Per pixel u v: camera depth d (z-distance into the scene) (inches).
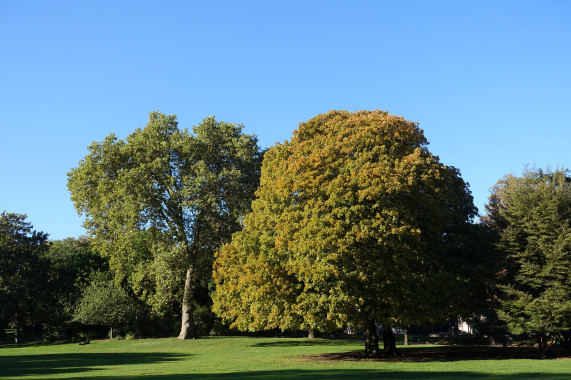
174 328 2165.4
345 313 948.0
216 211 1578.5
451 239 1188.5
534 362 885.8
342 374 702.5
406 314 984.9
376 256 977.5
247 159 1637.6
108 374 765.9
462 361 940.6
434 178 1076.5
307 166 1046.4
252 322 1161.4
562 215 1123.9
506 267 1173.7
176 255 1563.7
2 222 2303.2
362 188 992.9
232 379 645.9
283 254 1029.8
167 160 1622.8
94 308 1964.8
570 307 997.8
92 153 1615.4
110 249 1668.3
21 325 2527.1
